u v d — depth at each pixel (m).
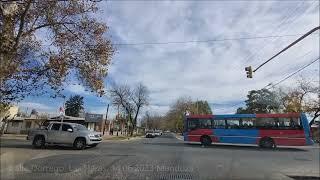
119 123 82.69
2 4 15.03
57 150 19.19
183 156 9.78
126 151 14.05
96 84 19.25
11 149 11.91
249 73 17.94
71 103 86.94
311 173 7.71
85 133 21.67
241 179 8.11
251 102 69.12
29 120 55.12
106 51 19.06
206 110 98.69
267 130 23.73
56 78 18.73
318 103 52.66
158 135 73.62
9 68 15.22
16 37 15.46
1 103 18.14
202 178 8.59
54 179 9.08
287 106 56.38
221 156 8.89
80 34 18.52
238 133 24.84
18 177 9.12
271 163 8.26
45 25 17.78
